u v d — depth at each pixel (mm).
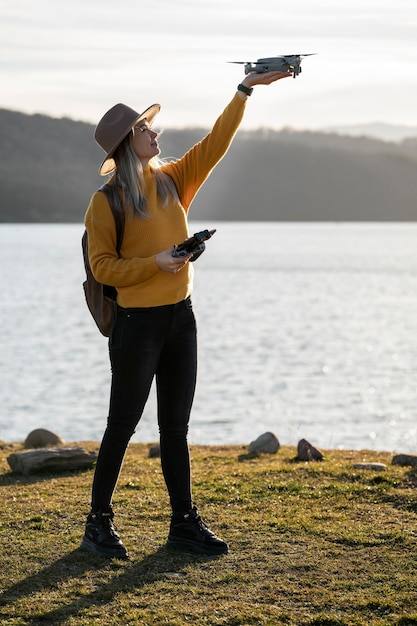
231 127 5328
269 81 5215
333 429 28484
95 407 31578
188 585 4887
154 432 25312
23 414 29953
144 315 5055
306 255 192375
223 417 29969
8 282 106000
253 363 46406
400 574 5000
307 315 73750
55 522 6066
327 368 45312
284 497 6719
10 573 5066
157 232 5090
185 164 5422
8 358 46438
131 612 4551
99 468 5270
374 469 7844
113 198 5031
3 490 7410
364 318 72062
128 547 5449
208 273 126625
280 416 30797
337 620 4438
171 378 5262
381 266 149250
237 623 4438
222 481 7414
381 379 41781
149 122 5223
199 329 62656
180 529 5398
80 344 53281
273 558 5266
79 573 5055
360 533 5668
